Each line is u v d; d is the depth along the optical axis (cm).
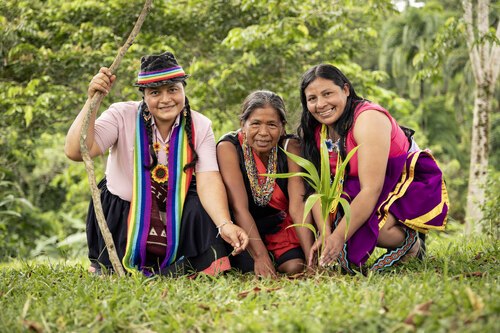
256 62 1039
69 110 1114
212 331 291
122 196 462
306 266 441
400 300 301
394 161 435
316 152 455
